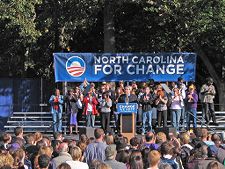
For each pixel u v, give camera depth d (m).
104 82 25.25
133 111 22.58
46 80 33.66
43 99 33.53
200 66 34.94
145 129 24.28
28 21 27.31
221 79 32.66
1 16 26.86
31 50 32.41
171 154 10.94
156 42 33.06
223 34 29.09
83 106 24.44
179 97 24.25
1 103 33.22
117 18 33.22
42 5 29.45
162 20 28.06
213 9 27.91
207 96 25.30
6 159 9.81
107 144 13.14
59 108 24.70
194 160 11.22
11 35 30.59
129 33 33.59
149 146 13.05
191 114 24.64
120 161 11.41
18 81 33.44
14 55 32.78
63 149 11.54
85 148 13.12
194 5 27.28
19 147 12.29
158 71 26.36
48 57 33.09
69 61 26.05
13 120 28.56
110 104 23.91
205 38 29.61
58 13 28.98
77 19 28.91
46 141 13.30
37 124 27.45
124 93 23.98
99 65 26.20
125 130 22.61
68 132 25.55
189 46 32.91
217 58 32.59
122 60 26.30
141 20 32.69
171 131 19.16
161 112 24.09
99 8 28.50
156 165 9.66
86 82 24.84
